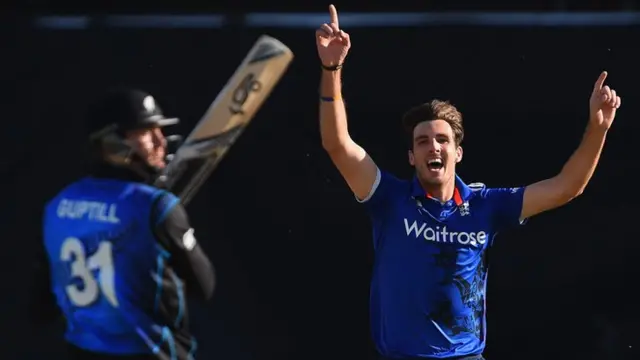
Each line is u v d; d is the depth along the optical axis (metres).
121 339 11.64
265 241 23.59
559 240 23.00
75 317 11.85
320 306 23.34
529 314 22.95
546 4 26.41
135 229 11.51
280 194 23.67
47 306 12.48
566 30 23.38
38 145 23.73
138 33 24.06
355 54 23.75
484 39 23.56
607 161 23.05
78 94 23.92
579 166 14.05
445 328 13.96
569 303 22.91
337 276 23.42
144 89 23.89
